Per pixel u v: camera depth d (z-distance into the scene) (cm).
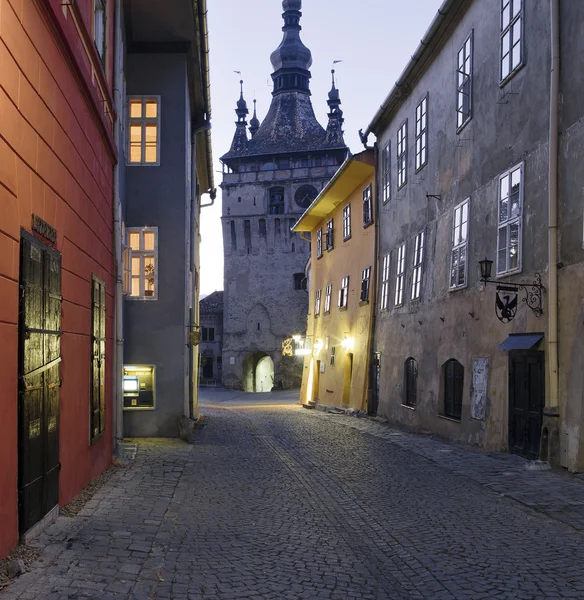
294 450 1448
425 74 1831
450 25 1620
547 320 1095
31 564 535
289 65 8194
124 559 593
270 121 8019
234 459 1295
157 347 1631
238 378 7425
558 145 1080
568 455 1029
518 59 1245
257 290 7469
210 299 8119
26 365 567
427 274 1772
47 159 653
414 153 1927
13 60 534
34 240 594
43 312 627
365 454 1373
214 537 707
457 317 1534
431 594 540
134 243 1659
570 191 1043
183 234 1658
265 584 557
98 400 973
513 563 611
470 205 1470
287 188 7469
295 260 7431
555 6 1091
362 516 820
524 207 1200
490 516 799
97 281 955
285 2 8312
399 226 2081
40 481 623
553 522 762
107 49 1095
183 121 1672
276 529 754
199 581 557
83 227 849
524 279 1191
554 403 1067
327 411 2841
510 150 1273
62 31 673
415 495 938
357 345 2584
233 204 7531
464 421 1466
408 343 1931
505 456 1220
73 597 478
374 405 2327
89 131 888
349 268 2792
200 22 1602
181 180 1666
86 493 852
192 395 2111
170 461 1225
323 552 664
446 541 694
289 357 7344
